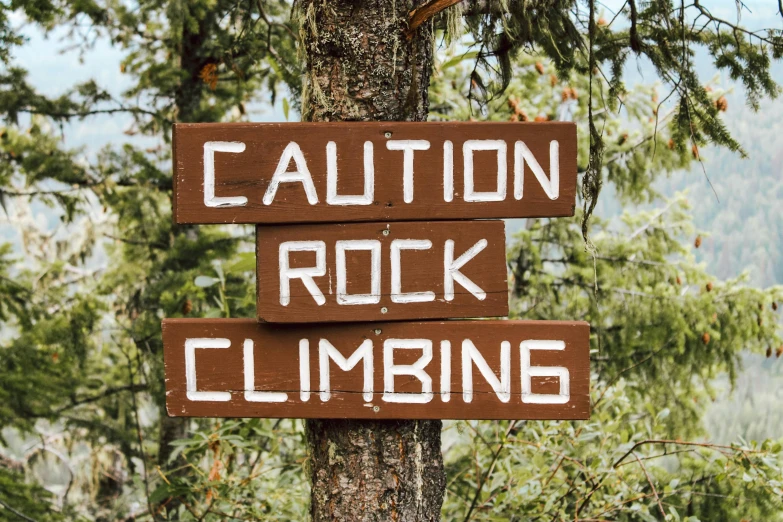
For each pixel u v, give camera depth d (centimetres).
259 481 355
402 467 225
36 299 784
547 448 356
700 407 746
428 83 234
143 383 791
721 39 333
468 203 216
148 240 805
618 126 704
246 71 617
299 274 216
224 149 214
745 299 746
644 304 746
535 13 290
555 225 779
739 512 493
